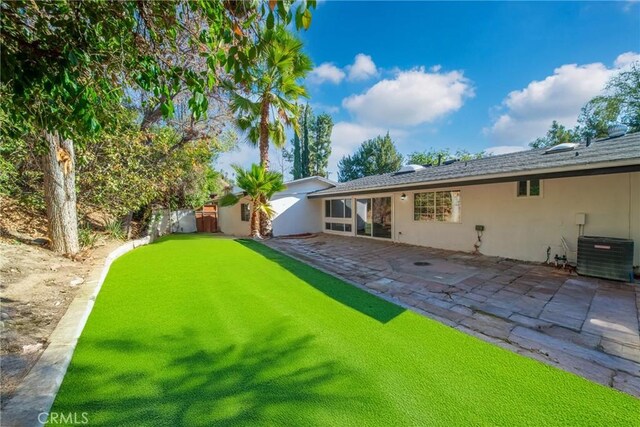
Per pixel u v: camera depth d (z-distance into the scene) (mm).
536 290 4867
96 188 8250
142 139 9516
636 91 17297
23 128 3090
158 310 3820
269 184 12531
